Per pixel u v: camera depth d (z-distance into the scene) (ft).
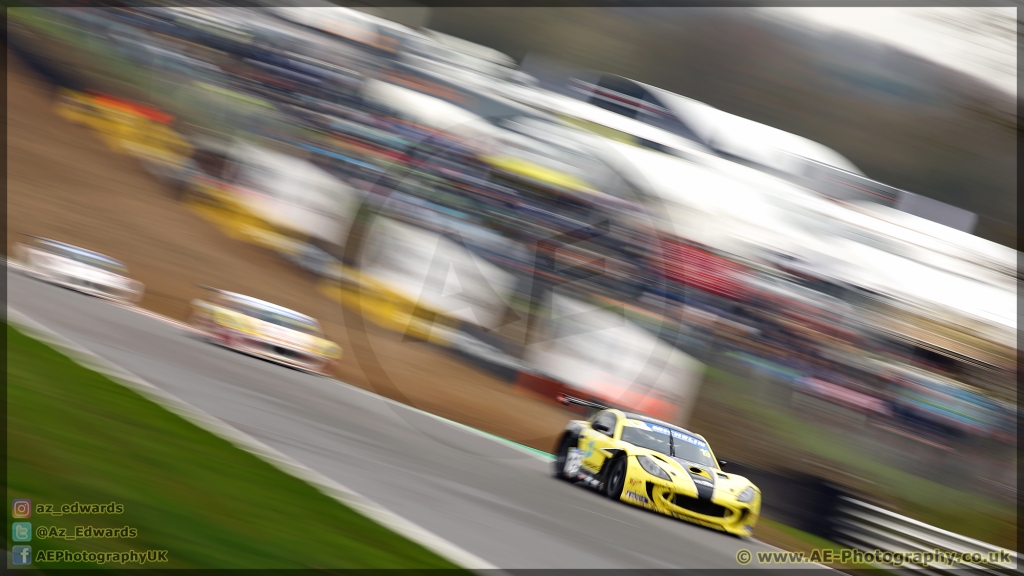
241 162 248.52
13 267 190.90
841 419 194.70
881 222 231.50
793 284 208.64
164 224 247.70
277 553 45.68
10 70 300.81
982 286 219.20
